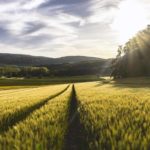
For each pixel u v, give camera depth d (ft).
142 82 244.63
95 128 26.00
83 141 24.61
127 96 71.51
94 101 57.57
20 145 20.17
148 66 339.16
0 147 20.21
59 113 38.58
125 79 313.53
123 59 375.45
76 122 35.99
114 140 20.36
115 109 39.81
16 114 40.88
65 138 26.55
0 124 32.35
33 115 37.55
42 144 20.58
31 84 399.85
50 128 27.09
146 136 20.81
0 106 56.24
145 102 51.39
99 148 19.36
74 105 64.75
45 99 72.79
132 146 18.66
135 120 28.37
